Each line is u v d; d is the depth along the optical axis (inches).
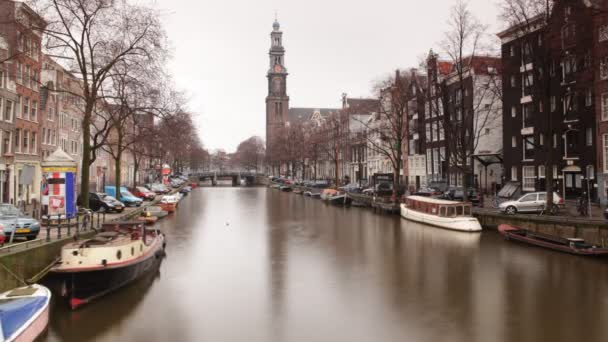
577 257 952.9
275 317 625.3
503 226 1234.0
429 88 2053.4
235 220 1736.0
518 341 537.6
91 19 1090.1
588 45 1138.7
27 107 1648.6
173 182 3934.5
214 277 836.6
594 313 629.3
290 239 1263.5
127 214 1416.1
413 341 541.0
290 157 4347.9
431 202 1531.7
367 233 1370.6
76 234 864.3
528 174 1763.0
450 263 938.7
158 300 695.1
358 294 730.2
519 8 1264.8
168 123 1393.9
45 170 1008.9
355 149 3764.8
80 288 637.9
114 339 546.0
